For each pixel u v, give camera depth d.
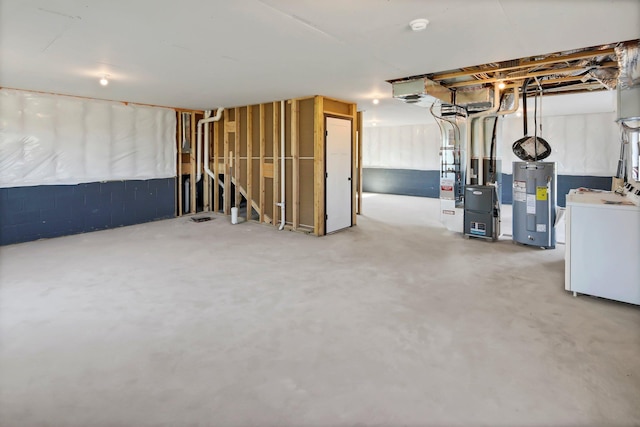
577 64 3.97
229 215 7.46
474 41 3.04
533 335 2.56
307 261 4.39
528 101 6.46
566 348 2.38
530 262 4.34
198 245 5.17
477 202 5.46
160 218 7.04
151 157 6.77
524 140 5.00
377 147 11.77
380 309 3.01
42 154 5.37
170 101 6.27
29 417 1.76
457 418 1.76
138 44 3.12
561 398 1.90
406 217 7.54
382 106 6.89
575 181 8.30
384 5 2.33
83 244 5.18
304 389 1.99
